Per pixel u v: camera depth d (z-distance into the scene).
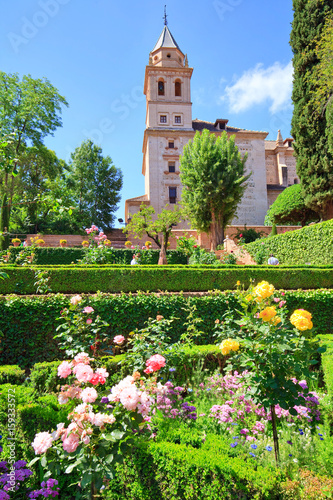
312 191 21.41
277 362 3.47
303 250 16.52
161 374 5.46
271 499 2.57
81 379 2.85
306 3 21.53
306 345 3.62
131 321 7.76
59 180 37.03
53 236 29.94
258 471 2.70
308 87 21.05
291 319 3.66
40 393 4.84
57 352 7.32
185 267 11.46
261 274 10.73
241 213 39.19
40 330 7.30
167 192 37.81
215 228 24.75
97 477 2.59
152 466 3.00
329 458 3.13
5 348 7.08
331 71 16.30
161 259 18.48
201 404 4.56
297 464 3.17
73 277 10.05
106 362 5.42
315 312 8.56
